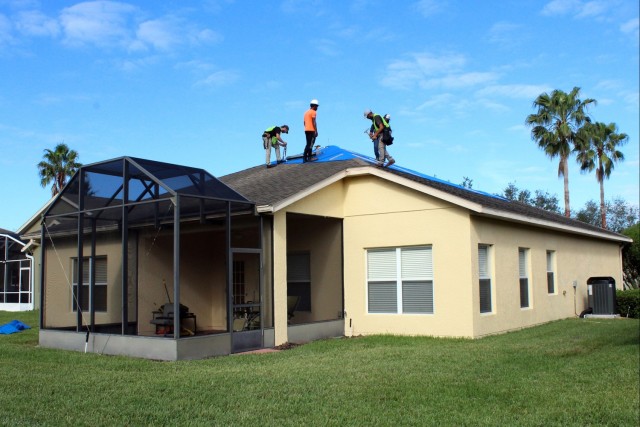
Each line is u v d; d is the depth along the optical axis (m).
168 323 14.03
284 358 11.40
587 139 39.09
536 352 11.75
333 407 7.49
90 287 13.41
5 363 10.88
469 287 14.08
